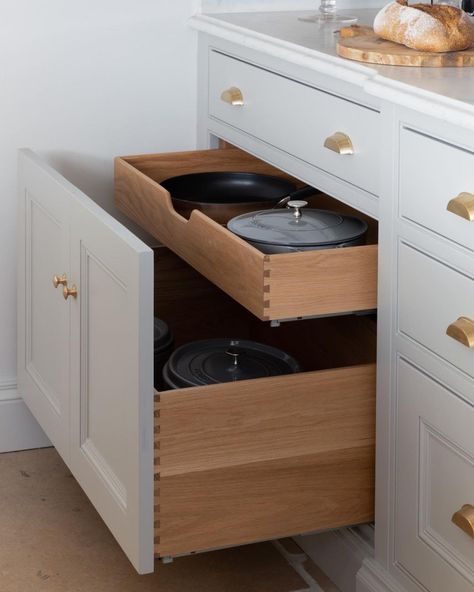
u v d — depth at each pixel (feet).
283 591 6.48
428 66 5.73
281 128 6.67
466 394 5.07
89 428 6.23
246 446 5.63
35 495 7.48
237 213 6.91
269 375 6.53
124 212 7.50
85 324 6.10
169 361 6.63
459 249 4.97
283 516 5.83
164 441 5.44
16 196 7.75
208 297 7.93
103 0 7.61
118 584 6.50
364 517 6.07
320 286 5.58
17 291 7.73
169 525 5.57
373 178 5.70
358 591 6.19
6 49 7.50
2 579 6.52
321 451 5.82
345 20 7.44
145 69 7.84
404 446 5.64
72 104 7.73
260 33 6.81
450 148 4.94
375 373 5.82
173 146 8.07
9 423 8.07
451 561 5.37
